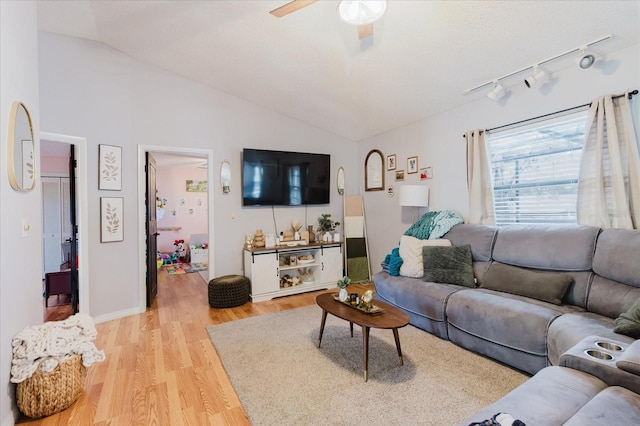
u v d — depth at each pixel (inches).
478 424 41.3
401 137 173.8
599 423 40.8
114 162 134.0
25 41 75.5
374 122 175.9
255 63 134.0
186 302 156.3
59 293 154.8
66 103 122.3
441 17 93.0
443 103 141.6
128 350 102.9
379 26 100.6
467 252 120.4
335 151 202.8
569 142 107.4
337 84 142.6
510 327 84.4
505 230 114.7
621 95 91.6
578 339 66.8
